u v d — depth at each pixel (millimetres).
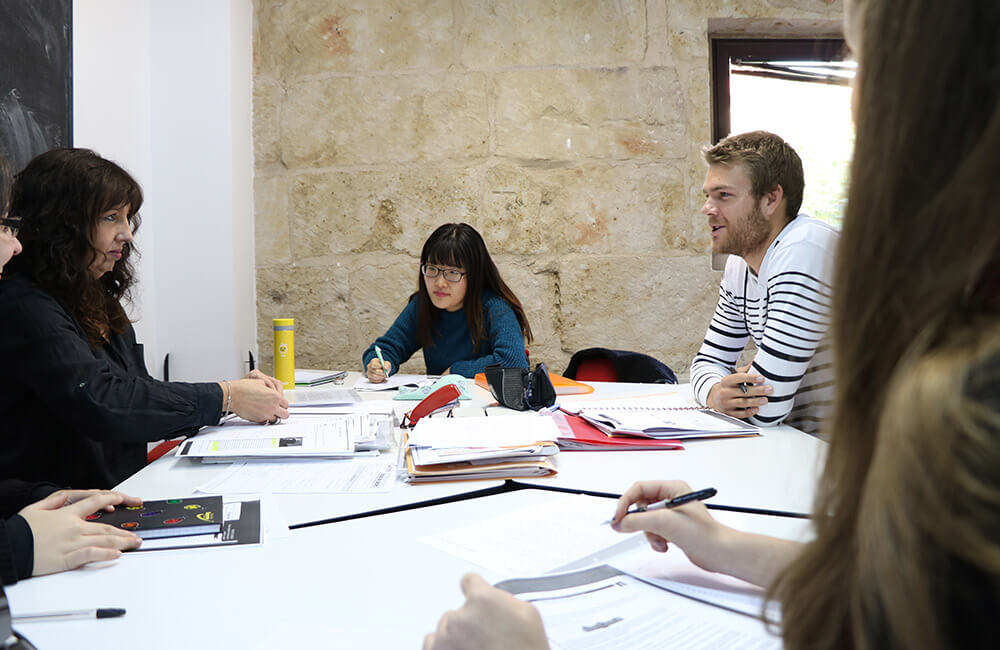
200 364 3029
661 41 3146
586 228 3174
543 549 851
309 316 3238
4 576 764
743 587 734
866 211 311
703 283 3195
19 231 1446
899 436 271
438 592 732
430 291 2666
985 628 249
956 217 279
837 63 351
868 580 283
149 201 2973
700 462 1271
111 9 2658
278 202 3227
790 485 1110
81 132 2465
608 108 3158
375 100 3172
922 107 288
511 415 1578
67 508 933
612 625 658
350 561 820
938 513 252
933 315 286
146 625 666
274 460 1305
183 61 2984
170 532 908
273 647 617
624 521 785
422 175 3174
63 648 624
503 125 3156
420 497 1077
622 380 2459
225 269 3010
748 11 3137
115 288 1724
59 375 1324
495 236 3172
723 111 3305
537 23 3145
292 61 3189
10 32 1981
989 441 243
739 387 1617
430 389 2033
